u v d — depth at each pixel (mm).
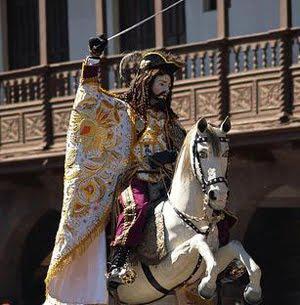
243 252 18812
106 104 20375
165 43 42562
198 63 41719
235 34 43344
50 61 47344
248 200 41031
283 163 40219
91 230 20047
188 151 19219
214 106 40656
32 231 48062
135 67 21234
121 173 20359
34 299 47875
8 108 45500
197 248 18766
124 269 19453
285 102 39125
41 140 44656
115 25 46438
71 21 47344
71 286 20031
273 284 44812
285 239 44656
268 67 39625
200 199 19156
